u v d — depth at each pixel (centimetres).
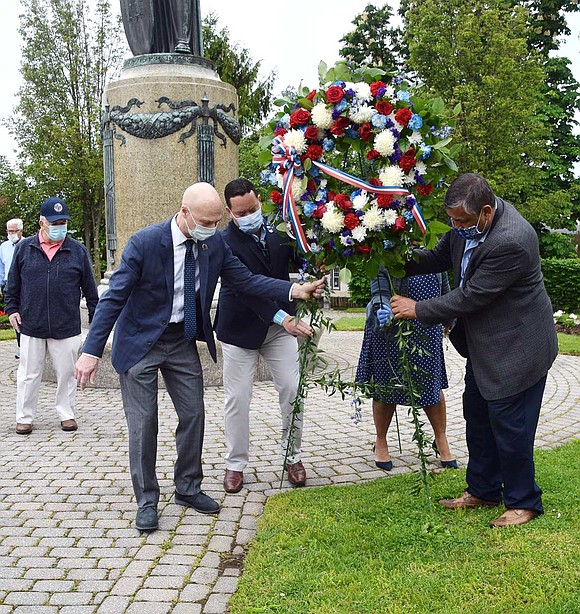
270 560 325
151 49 848
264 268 426
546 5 2720
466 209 331
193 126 789
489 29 2056
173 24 839
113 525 382
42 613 288
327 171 336
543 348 349
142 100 786
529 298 347
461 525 359
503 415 352
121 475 467
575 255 2702
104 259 3091
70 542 359
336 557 325
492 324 351
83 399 703
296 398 398
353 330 1320
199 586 310
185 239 379
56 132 2602
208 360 748
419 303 360
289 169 342
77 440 557
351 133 338
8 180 3069
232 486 430
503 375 348
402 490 416
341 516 374
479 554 323
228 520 387
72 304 583
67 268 580
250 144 2341
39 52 2711
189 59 820
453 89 2019
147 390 381
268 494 427
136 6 837
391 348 442
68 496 427
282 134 353
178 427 401
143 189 793
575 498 387
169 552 346
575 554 316
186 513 397
